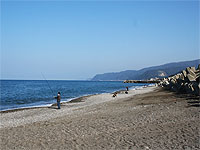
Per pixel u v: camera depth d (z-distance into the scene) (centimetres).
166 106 1705
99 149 802
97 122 1288
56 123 1362
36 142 957
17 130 1233
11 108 2891
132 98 3116
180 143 799
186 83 2864
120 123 1207
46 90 7250
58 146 876
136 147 792
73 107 2600
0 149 891
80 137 984
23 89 7856
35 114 2152
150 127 1064
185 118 1188
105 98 3684
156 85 8444
